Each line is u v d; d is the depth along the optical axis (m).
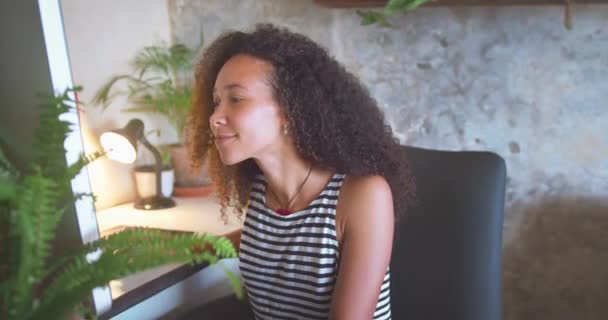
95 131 1.96
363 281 1.23
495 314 1.38
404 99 1.99
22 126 0.95
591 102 1.73
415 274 1.44
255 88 1.20
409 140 2.01
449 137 1.95
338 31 2.03
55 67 0.92
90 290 0.69
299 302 1.31
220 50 1.33
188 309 1.58
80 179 0.93
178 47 2.17
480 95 1.87
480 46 1.84
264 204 1.36
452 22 1.86
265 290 1.35
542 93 1.79
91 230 0.97
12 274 0.71
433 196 1.43
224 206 1.54
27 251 0.66
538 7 1.74
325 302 1.29
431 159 1.47
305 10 2.05
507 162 1.88
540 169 1.84
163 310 1.49
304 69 1.23
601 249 1.82
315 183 1.30
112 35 2.00
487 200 1.38
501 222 1.40
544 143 1.82
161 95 2.17
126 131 1.76
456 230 1.40
